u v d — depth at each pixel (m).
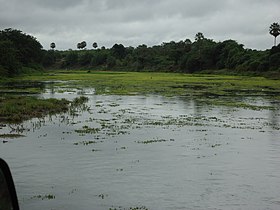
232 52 120.31
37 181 14.46
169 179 14.89
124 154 18.70
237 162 17.55
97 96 49.72
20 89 59.62
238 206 12.26
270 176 15.48
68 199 12.68
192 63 128.25
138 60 148.38
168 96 49.69
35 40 132.12
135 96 49.75
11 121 28.00
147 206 12.16
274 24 127.81
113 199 12.73
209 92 56.03
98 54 166.75
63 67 170.12
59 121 28.53
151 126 26.89
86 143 21.06
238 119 30.67
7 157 17.89
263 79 90.81
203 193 13.41
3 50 94.56
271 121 29.78
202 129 26.02
